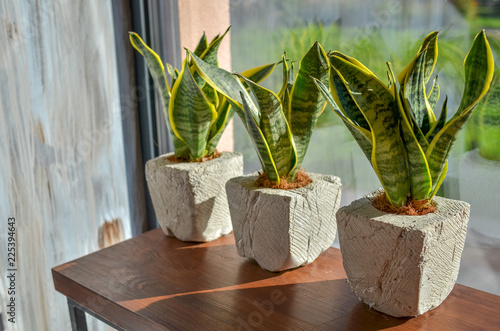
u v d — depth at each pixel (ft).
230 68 3.77
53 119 3.51
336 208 2.81
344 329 2.19
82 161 3.71
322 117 3.28
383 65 2.93
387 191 2.23
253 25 3.55
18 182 3.45
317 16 3.16
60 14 3.40
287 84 2.73
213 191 3.05
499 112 2.51
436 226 2.07
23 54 3.30
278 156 2.62
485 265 2.77
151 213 4.21
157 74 3.06
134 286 2.67
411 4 2.74
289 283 2.63
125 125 3.94
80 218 3.78
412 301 2.15
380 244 2.14
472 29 2.54
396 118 2.11
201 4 3.76
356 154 3.18
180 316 2.35
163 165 3.09
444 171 2.25
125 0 3.74
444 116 2.13
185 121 2.95
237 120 3.94
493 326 2.18
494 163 2.60
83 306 2.76
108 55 3.71
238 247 2.86
